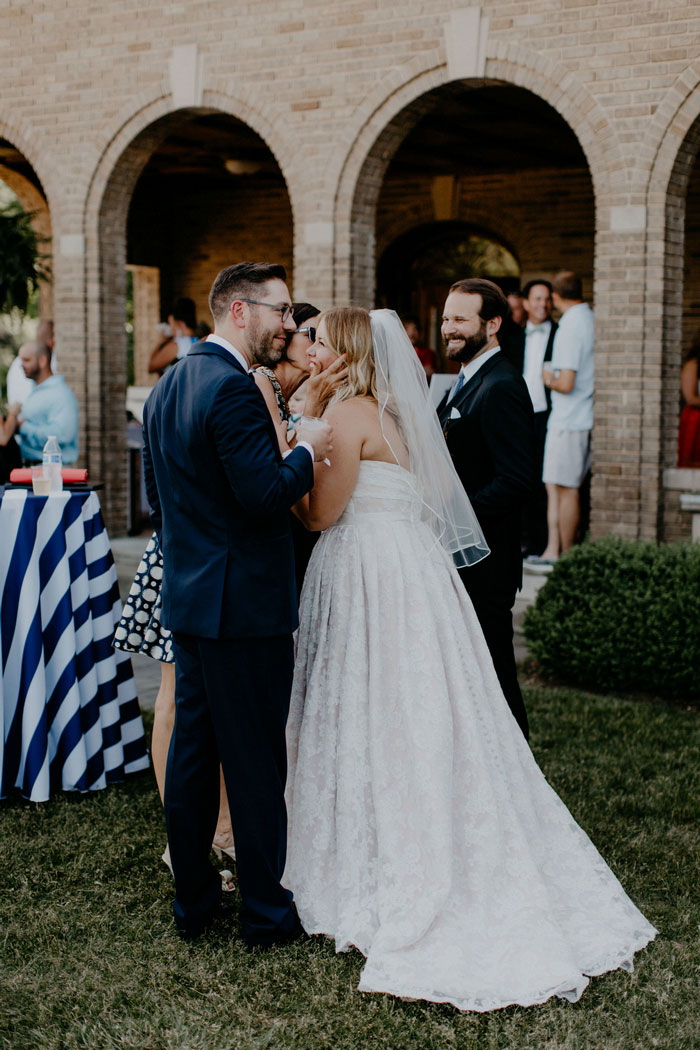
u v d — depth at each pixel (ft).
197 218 48.34
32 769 14.34
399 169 43.34
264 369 11.66
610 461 25.44
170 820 10.71
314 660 11.36
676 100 24.06
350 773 10.90
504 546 13.74
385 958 10.09
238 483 9.85
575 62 25.05
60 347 32.99
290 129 28.86
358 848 10.87
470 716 11.00
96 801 14.53
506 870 10.75
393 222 45.34
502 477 13.38
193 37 29.73
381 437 11.27
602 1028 9.47
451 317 13.71
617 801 14.39
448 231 46.11
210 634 10.13
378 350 11.34
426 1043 9.23
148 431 10.86
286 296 10.52
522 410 13.50
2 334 45.80
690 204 39.29
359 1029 9.41
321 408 11.27
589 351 26.55
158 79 30.35
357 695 10.97
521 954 10.13
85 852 12.85
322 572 11.38
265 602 10.31
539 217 42.55
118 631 12.50
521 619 24.26
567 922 10.86
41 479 14.48
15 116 32.63
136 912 11.48
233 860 12.85
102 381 32.94
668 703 19.17
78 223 32.19
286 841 10.82
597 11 24.67
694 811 14.02
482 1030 9.43
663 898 11.81
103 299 32.63
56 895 11.82
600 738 16.96
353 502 11.30
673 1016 9.65
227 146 39.73
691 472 24.63
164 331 35.99
